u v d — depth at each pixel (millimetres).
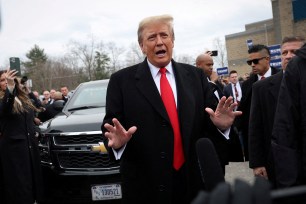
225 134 2520
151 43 2561
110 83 2699
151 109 2488
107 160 4234
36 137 4699
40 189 4559
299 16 22141
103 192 4203
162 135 2441
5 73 4539
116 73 2713
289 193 736
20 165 4430
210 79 5141
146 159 2445
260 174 3379
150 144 2441
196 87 2670
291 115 2426
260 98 3359
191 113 2521
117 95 2629
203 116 2631
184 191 2469
